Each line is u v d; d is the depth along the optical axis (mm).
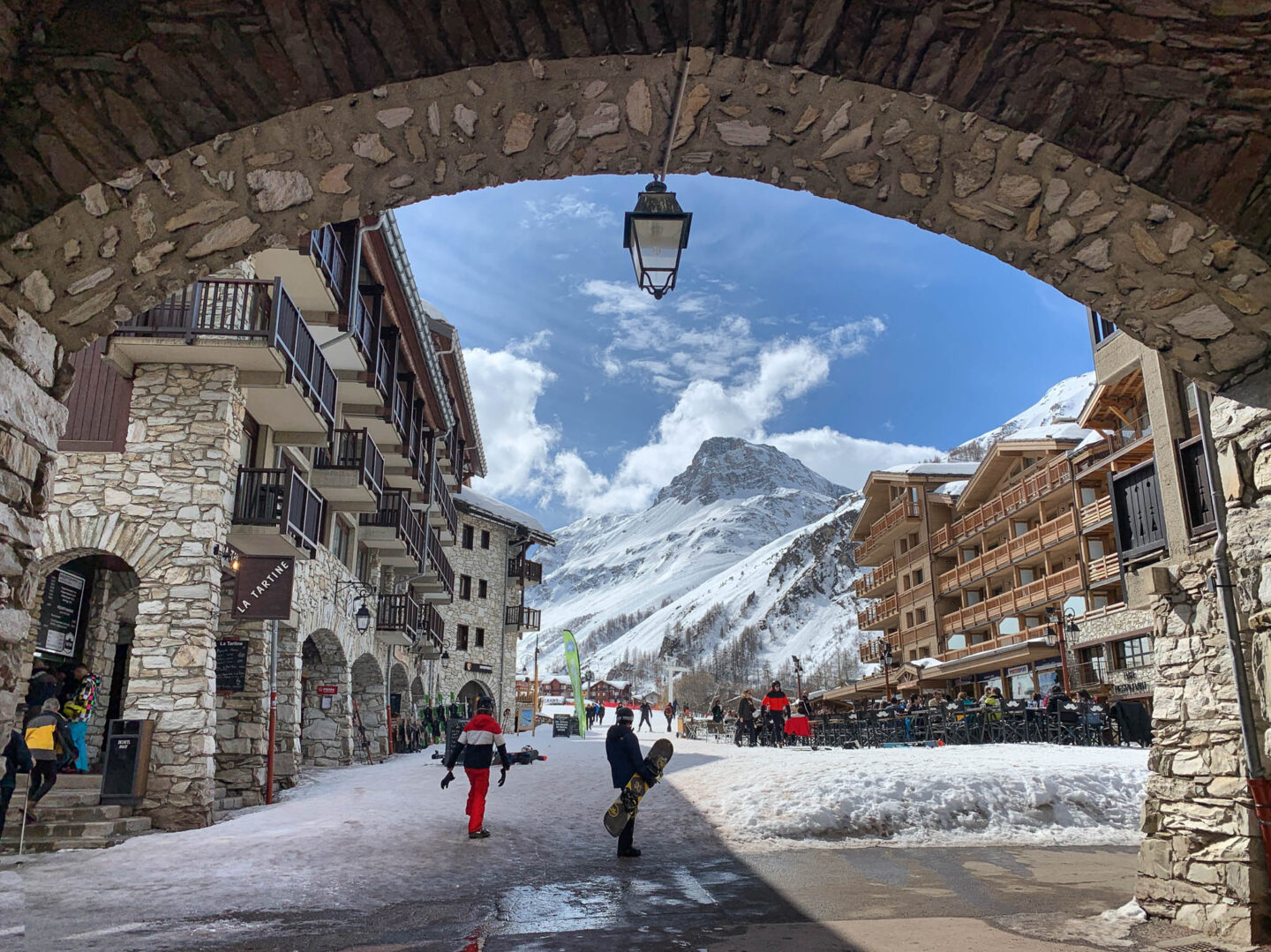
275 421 16328
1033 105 4270
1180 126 4270
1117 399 33312
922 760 14547
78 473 13391
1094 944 6215
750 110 4543
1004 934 6508
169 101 4098
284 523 14891
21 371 4703
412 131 4484
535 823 11562
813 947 6180
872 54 4125
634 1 3902
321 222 5008
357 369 19953
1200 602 6883
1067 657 35906
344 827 10797
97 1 3836
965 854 10078
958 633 47125
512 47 4055
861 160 4855
